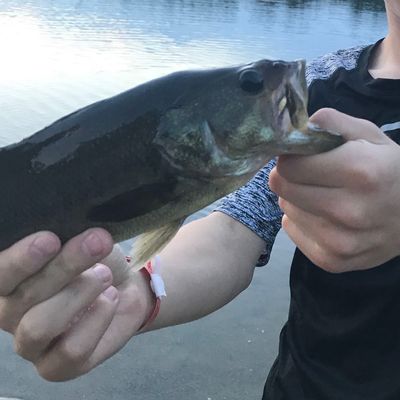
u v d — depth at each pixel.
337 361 0.37
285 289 0.97
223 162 0.30
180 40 3.36
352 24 4.32
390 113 0.39
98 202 0.29
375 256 0.26
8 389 0.74
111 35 3.44
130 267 0.31
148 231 0.30
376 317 0.35
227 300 0.40
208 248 0.40
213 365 0.80
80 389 0.75
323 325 0.38
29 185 0.29
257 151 0.29
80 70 2.45
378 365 0.35
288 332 0.41
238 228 0.41
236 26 4.05
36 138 0.29
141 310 0.34
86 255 0.26
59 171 0.29
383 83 0.39
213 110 0.29
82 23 3.88
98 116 0.29
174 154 0.29
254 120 0.29
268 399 0.41
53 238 0.26
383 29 4.09
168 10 4.85
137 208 0.29
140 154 0.29
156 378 0.78
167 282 0.37
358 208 0.25
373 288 0.35
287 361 0.40
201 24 4.11
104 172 0.29
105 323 0.30
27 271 0.26
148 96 0.30
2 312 0.28
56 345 0.29
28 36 3.25
